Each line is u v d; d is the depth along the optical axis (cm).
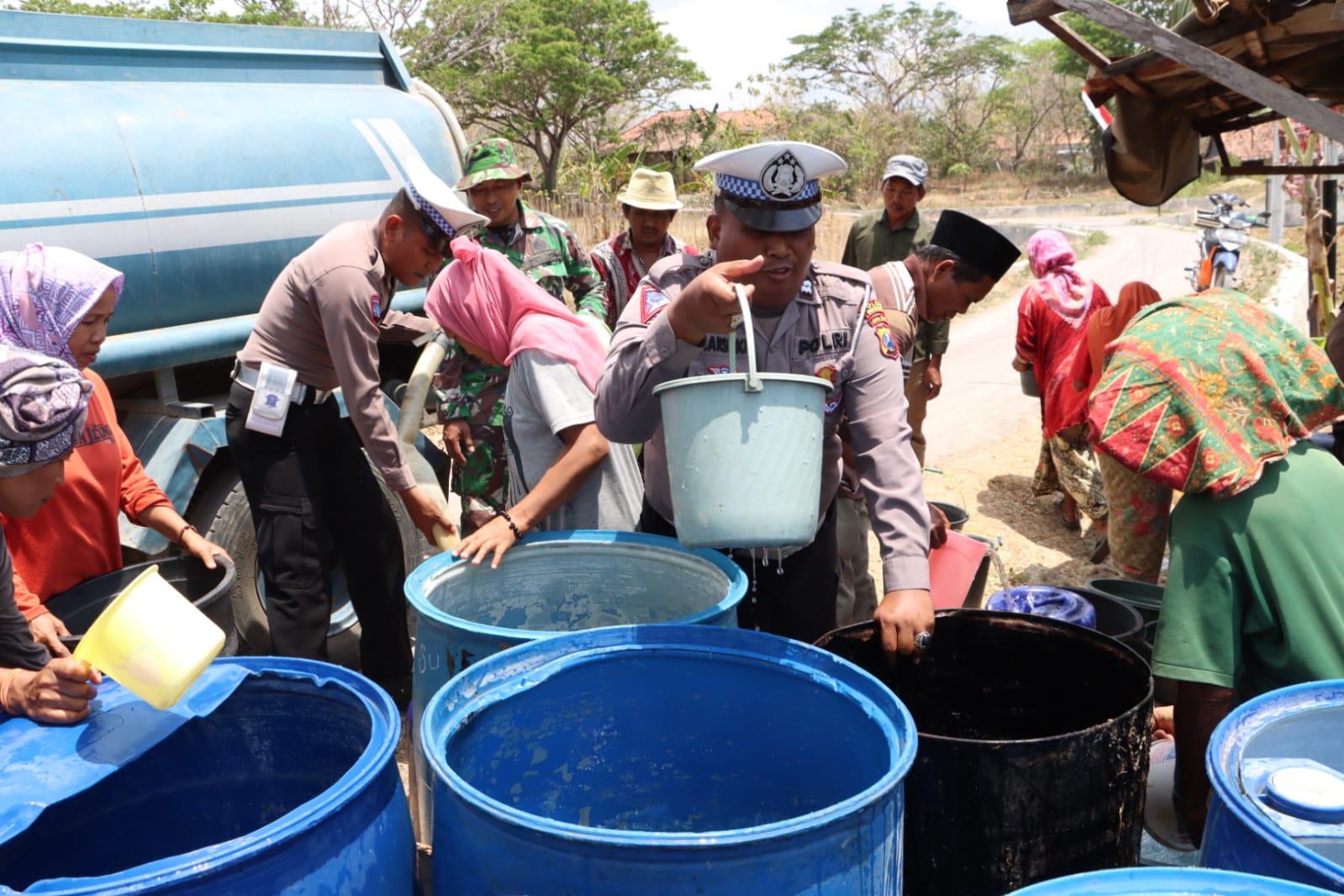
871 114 5522
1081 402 555
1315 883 142
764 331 244
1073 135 6481
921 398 646
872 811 150
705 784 207
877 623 233
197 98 420
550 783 201
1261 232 2452
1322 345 350
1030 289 600
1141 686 205
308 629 370
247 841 135
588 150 4019
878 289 335
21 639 213
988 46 6325
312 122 452
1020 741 176
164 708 171
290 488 362
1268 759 183
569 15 4084
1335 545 231
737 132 2653
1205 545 237
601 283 561
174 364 414
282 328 354
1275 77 372
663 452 267
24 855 171
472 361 488
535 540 265
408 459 424
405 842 163
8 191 353
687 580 252
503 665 189
